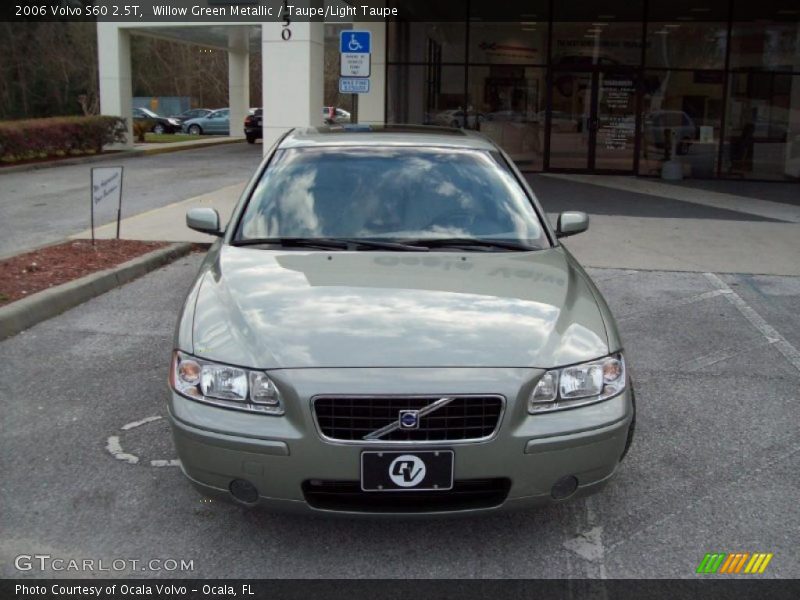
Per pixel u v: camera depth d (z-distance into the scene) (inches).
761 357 241.6
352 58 423.2
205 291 151.9
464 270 157.6
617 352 139.3
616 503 154.2
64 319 271.6
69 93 1572.3
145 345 245.4
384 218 177.5
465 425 124.9
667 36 710.5
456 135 212.2
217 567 132.3
